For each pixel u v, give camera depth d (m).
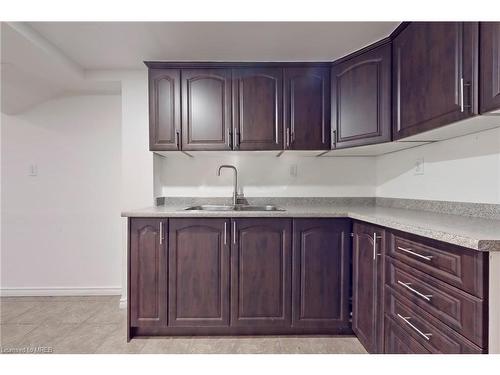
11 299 2.86
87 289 2.97
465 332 1.01
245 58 2.33
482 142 1.60
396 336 1.47
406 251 1.38
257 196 2.78
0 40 1.86
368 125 2.05
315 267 2.09
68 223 2.97
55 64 2.21
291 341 2.05
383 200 2.65
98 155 2.96
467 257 1.01
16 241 2.95
